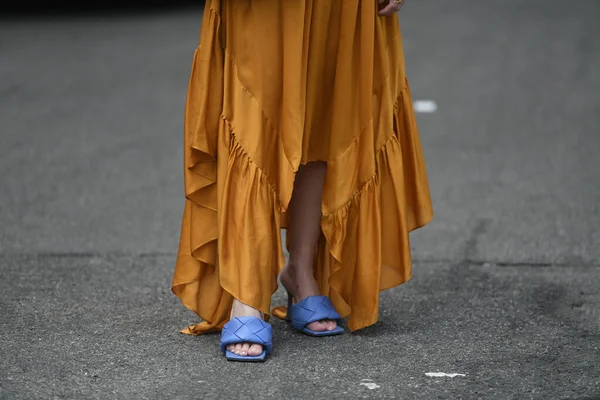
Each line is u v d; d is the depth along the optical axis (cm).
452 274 686
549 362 513
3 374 492
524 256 730
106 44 1831
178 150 1111
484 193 921
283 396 465
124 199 913
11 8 2297
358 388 476
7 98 1385
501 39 1853
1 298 623
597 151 1083
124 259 728
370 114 530
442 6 2342
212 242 534
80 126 1224
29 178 987
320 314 549
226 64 511
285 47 503
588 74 1525
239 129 511
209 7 514
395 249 553
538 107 1312
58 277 677
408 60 1655
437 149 1102
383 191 548
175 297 631
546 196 907
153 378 488
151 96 1400
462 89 1433
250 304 510
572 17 2114
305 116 527
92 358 516
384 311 600
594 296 634
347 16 518
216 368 502
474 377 491
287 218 569
